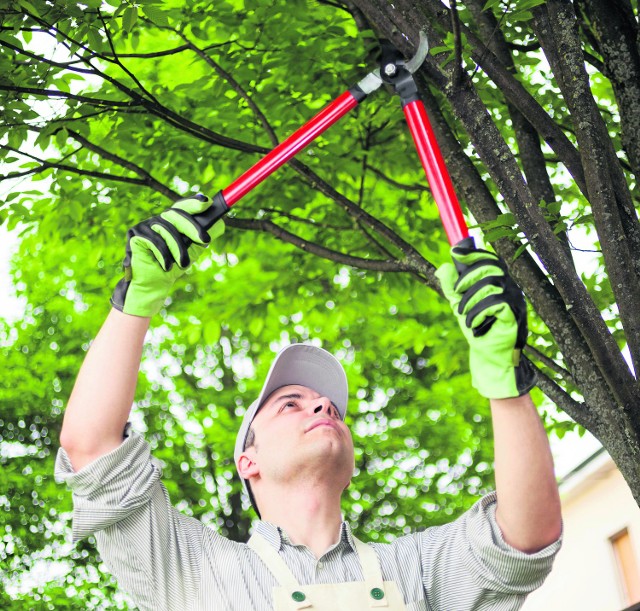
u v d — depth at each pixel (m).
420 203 13.51
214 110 12.20
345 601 5.33
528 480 5.19
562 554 24.53
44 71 10.23
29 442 27.20
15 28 9.51
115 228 13.92
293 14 11.41
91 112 10.48
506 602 5.57
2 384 27.11
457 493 26.89
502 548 5.41
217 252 13.22
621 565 22.41
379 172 12.23
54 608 24.86
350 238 13.78
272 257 15.80
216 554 5.56
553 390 7.50
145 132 12.28
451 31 7.17
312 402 6.27
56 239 14.62
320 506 5.77
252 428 6.30
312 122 5.40
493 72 7.26
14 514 25.58
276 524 5.78
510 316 4.64
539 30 7.16
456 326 20.14
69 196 13.12
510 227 6.66
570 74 6.78
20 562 25.38
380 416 27.14
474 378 5.04
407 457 26.97
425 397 26.72
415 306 14.70
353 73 11.86
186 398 27.61
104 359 5.45
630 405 6.37
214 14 11.38
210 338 17.91
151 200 13.49
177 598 5.41
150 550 5.43
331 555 5.57
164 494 5.69
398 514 26.48
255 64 11.66
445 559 5.71
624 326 6.56
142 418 27.25
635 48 7.67
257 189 12.92
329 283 15.39
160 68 14.30
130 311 5.45
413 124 5.23
